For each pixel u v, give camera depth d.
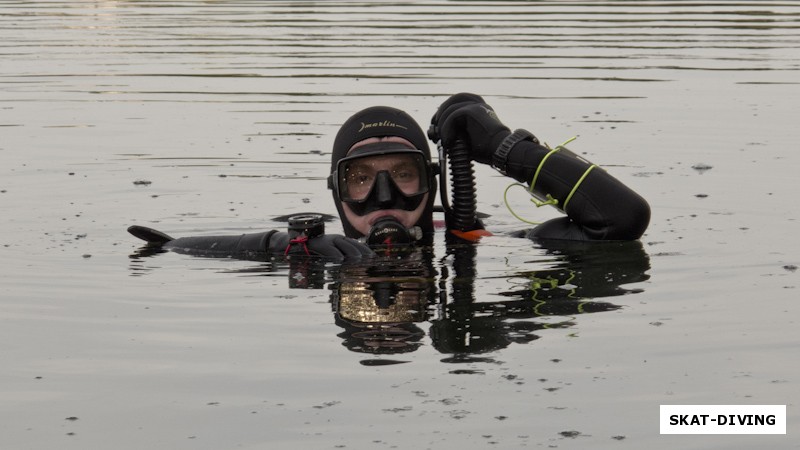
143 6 24.34
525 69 14.42
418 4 23.97
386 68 14.64
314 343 4.40
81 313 4.92
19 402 3.79
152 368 4.12
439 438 3.42
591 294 5.16
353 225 6.59
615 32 18.72
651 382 3.90
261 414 3.63
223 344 4.41
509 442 3.38
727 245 6.23
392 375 3.99
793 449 3.35
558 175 6.54
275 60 15.56
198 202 7.80
